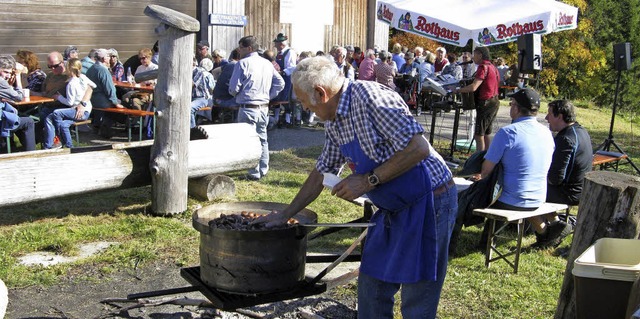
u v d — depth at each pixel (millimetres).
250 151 6723
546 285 4797
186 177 6086
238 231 3014
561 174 5672
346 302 4332
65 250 5055
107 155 5660
